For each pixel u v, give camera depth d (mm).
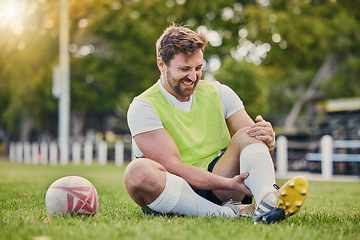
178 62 3832
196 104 4184
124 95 27203
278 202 3477
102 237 3092
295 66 31484
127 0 30062
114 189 8055
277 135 17125
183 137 4059
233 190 3807
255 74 21891
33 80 30453
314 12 29344
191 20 29047
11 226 3477
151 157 3943
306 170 16625
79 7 29062
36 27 30984
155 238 3029
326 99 30547
